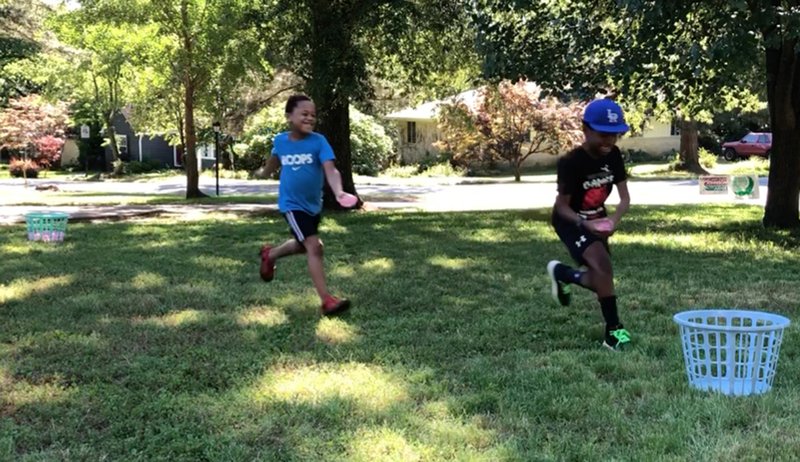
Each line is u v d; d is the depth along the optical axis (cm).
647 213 1412
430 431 324
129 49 1900
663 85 971
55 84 3114
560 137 3058
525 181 3150
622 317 540
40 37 2809
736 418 333
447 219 1323
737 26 812
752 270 747
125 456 305
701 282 679
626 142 4403
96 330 509
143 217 1519
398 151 4119
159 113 2509
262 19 1527
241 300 609
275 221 1342
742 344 366
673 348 452
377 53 1608
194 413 349
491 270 757
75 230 1156
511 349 461
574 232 462
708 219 1288
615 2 869
